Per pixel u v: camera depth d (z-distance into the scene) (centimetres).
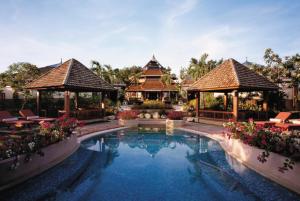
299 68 2383
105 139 1396
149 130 1703
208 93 2720
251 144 807
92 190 646
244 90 1947
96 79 2080
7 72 2359
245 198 591
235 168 821
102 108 2119
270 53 2581
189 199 592
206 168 850
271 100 2202
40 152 725
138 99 4959
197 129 1673
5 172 596
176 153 1080
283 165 637
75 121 1094
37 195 595
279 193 601
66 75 1742
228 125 1091
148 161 952
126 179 742
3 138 713
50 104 2273
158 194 625
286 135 704
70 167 825
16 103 2220
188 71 3534
